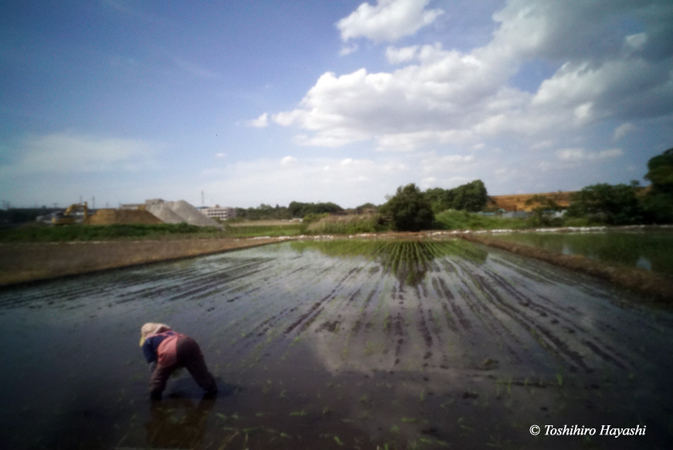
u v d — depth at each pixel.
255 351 5.55
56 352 5.86
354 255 18.98
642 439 3.19
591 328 6.06
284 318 7.34
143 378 4.82
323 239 33.59
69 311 8.60
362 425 3.52
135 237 33.41
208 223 53.72
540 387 4.14
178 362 4.12
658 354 4.93
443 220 42.72
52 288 11.66
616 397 3.88
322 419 3.65
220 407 3.96
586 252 14.05
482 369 4.64
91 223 40.41
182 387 4.51
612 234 23.55
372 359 5.09
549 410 3.68
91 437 3.52
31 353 5.84
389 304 8.16
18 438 3.53
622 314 6.82
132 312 8.31
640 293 8.45
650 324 6.18
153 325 4.43
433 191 66.81
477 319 6.77
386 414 3.70
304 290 10.15
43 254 19.69
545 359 4.88
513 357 4.98
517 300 8.12
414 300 8.45
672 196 31.89
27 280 12.32
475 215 45.09
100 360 5.48
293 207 89.38
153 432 3.55
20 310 8.83
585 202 34.03
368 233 38.94
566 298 8.17
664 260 11.39
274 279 12.21
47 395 4.40
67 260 17.09
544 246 17.02
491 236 27.47
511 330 6.09
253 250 23.94
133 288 11.37
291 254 20.69
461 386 4.22
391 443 3.24
